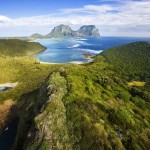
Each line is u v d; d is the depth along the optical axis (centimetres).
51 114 4184
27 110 6266
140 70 15475
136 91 6162
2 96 9006
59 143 3656
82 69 7088
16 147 5416
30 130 4366
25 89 9894
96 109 4391
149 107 5453
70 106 4328
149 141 3956
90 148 3491
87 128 3775
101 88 5769
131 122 4259
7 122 7744
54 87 5194
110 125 4072
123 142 3719
